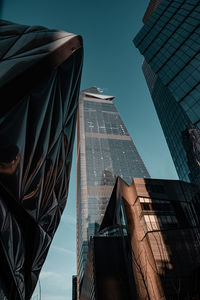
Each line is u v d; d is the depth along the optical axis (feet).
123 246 122.83
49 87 37.32
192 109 122.62
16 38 39.96
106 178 314.55
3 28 42.60
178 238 91.09
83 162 337.52
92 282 119.75
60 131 48.24
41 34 44.19
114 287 105.81
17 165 33.04
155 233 92.58
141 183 118.83
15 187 34.30
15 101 30.25
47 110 39.04
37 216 48.21
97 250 124.06
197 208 109.09
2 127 29.07
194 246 88.33
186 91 129.29
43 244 59.16
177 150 232.32
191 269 79.25
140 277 92.79
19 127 32.04
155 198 111.14
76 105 57.72
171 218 100.83
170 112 256.52
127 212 117.70
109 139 401.90
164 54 159.12
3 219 36.06
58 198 62.18
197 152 184.14
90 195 289.53
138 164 354.95
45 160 43.52
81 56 49.16
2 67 30.50
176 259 83.15
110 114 479.00
